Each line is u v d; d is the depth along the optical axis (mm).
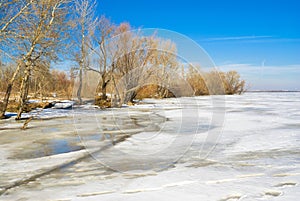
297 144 7992
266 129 10867
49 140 9133
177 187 4449
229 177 4910
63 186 4656
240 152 7031
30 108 19484
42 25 15234
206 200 3893
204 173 5195
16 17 14539
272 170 5324
